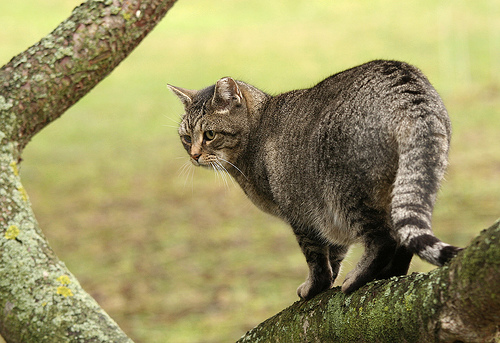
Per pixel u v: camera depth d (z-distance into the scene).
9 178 4.26
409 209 3.51
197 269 12.55
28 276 3.97
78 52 4.60
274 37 34.25
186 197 17.02
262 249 13.29
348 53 30.19
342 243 4.81
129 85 28.72
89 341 3.80
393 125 3.84
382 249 4.15
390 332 3.26
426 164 3.67
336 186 4.22
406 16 35.00
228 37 34.97
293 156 4.73
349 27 34.44
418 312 3.07
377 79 4.10
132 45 4.83
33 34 33.69
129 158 20.66
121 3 4.71
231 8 40.31
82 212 16.27
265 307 10.70
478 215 13.41
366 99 4.03
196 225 15.01
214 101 5.91
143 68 30.89
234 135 5.80
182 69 30.36
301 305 4.24
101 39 4.65
